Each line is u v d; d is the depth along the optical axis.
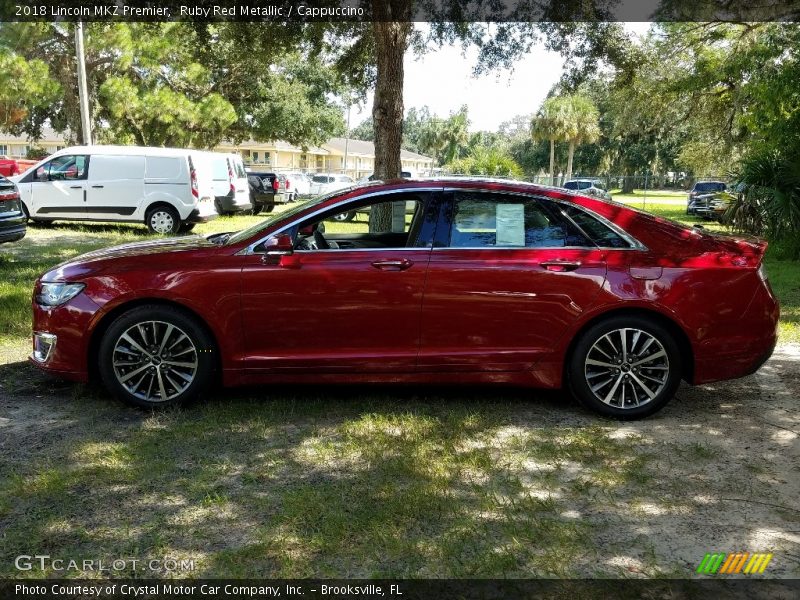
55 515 3.34
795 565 2.98
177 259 4.63
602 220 4.68
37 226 16.98
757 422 4.69
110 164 15.85
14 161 23.56
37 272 9.98
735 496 3.61
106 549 3.05
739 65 20.23
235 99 37.12
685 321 4.55
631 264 4.57
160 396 4.69
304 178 34.09
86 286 4.62
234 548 3.07
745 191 14.86
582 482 3.75
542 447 4.20
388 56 9.89
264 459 3.99
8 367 5.72
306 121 38.50
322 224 4.75
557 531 3.23
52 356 4.69
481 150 49.47
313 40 12.95
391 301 4.55
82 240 14.25
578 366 4.64
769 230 14.43
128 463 3.92
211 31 13.42
